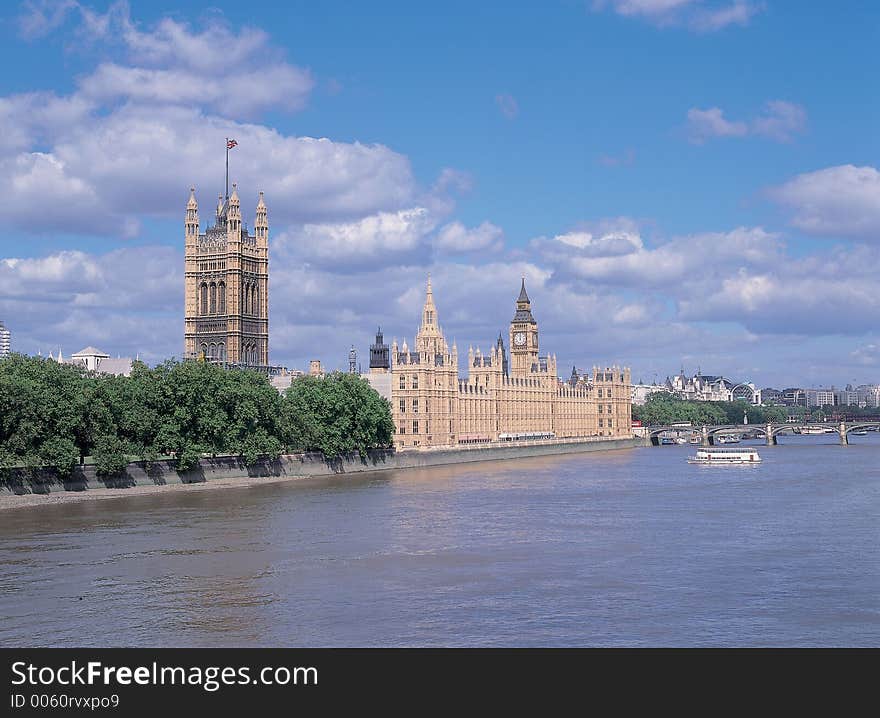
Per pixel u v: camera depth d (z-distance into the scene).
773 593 104.50
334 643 87.06
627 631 90.44
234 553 126.81
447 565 119.19
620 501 192.00
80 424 193.88
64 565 118.38
